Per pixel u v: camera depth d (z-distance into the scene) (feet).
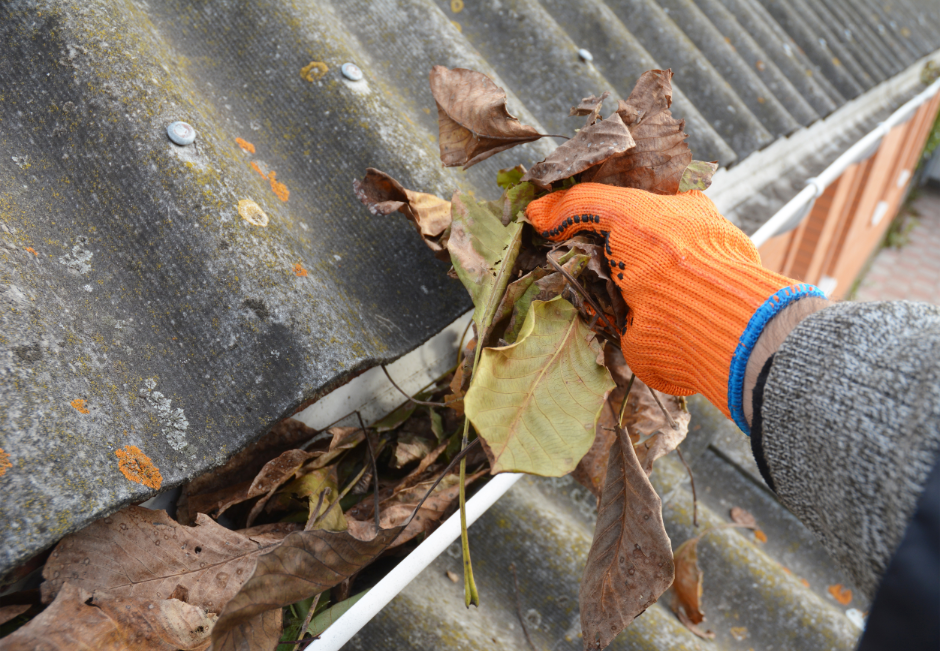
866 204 8.20
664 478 2.68
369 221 2.00
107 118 1.75
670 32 3.36
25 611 1.48
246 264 1.73
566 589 2.24
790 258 6.13
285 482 1.77
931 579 1.06
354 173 2.03
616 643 2.24
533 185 1.84
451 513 1.91
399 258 1.98
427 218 1.89
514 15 2.77
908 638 1.09
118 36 1.82
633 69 3.02
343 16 2.35
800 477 1.25
